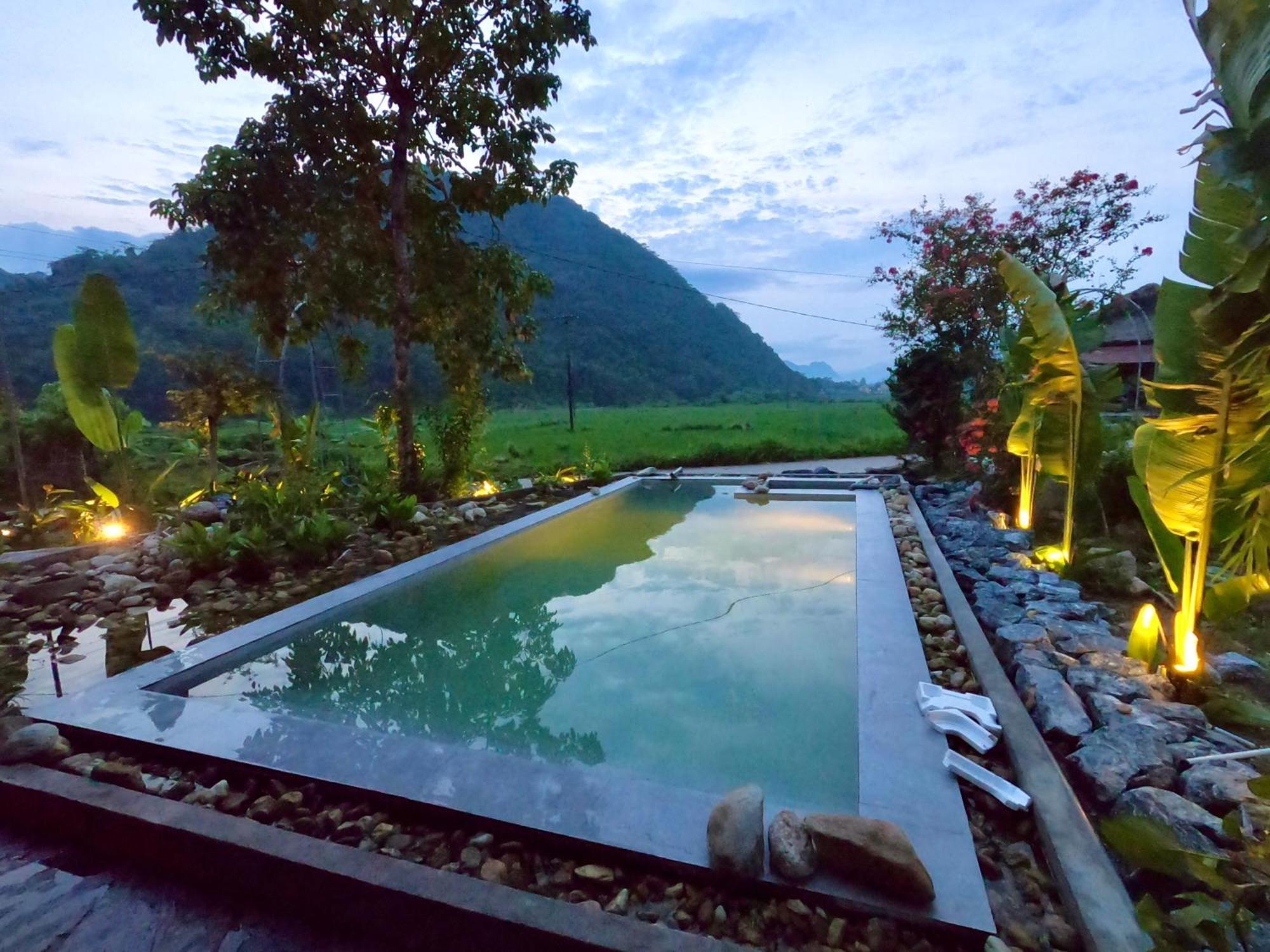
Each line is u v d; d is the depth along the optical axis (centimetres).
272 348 886
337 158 800
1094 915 152
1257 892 124
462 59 790
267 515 632
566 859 190
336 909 180
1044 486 562
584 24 816
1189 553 266
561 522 725
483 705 320
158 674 320
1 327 954
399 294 816
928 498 789
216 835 194
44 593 463
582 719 303
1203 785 188
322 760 235
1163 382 258
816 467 1284
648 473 1051
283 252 803
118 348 662
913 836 184
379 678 357
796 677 340
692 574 529
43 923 182
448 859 192
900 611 367
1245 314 173
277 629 377
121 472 703
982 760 227
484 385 1014
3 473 927
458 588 505
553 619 439
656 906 172
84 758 244
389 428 916
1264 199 129
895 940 158
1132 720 230
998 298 855
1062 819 185
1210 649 319
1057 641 312
